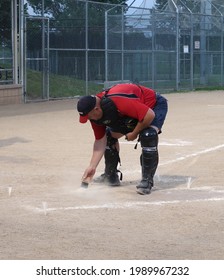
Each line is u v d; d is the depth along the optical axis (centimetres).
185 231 799
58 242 748
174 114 2288
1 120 2091
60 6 2908
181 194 993
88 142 1558
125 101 929
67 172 1172
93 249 721
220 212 888
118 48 3231
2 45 2756
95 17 3106
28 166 1234
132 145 1491
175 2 3969
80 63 3047
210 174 1160
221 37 3997
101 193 994
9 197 970
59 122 2016
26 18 2766
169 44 3584
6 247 729
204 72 3891
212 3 4184
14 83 2770
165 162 1275
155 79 3491
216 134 1722
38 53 2844
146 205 920
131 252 711
